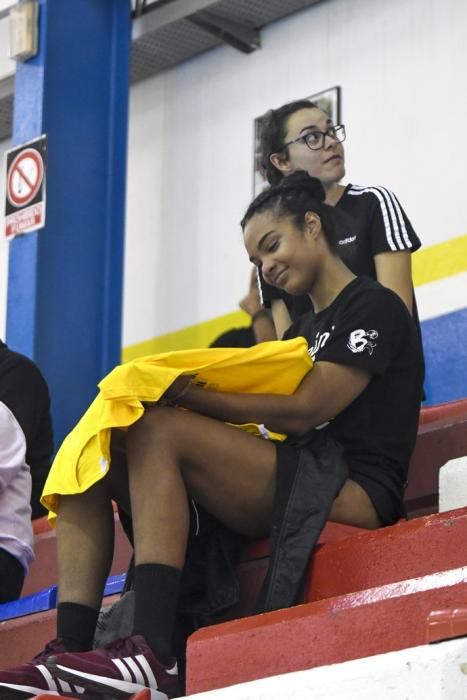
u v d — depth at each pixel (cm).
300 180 725
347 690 477
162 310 1575
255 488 639
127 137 1577
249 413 651
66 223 1512
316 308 722
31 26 1539
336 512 645
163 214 1602
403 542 600
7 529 808
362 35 1448
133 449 626
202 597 650
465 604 502
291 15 1527
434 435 791
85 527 646
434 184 1345
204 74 1599
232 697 511
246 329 1311
